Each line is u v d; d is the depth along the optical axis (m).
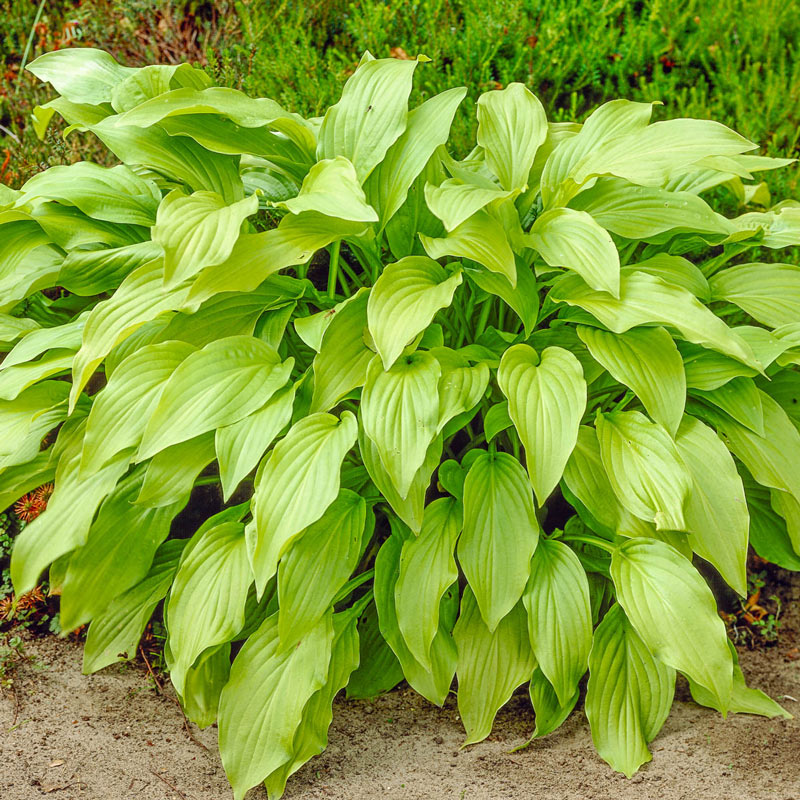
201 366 1.83
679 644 1.77
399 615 1.81
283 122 1.93
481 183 1.98
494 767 1.83
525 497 1.83
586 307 1.85
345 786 1.81
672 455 1.80
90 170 2.00
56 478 1.87
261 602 1.94
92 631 1.93
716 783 1.78
